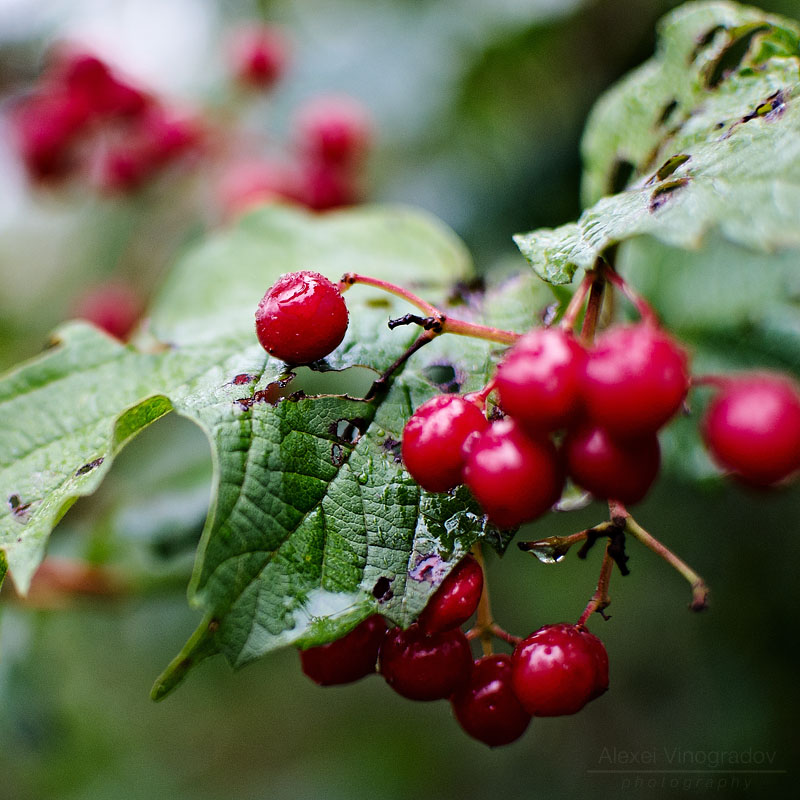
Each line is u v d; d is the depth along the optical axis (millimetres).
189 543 387
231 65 586
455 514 324
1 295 673
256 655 313
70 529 480
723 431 308
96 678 700
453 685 326
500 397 312
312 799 677
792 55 342
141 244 589
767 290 372
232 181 542
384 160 623
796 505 531
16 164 597
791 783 515
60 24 622
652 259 381
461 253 365
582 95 552
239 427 320
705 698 558
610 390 306
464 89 580
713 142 324
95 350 337
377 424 327
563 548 325
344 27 664
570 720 629
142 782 705
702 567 553
